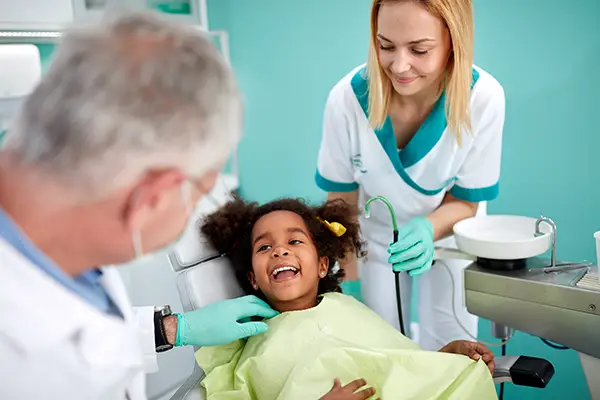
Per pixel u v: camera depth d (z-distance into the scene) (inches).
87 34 26.0
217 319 50.6
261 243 58.8
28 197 26.5
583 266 54.1
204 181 28.4
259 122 101.8
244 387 50.7
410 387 47.6
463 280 56.1
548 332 52.5
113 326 30.7
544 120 80.0
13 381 27.5
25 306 27.0
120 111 24.6
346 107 63.5
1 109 67.4
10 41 79.9
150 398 72.1
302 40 94.3
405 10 51.6
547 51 77.5
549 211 83.0
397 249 57.4
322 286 63.3
